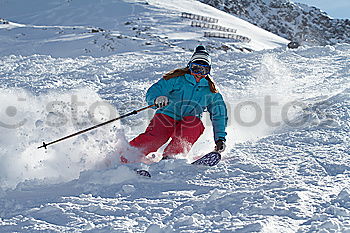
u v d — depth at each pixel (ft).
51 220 12.88
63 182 17.60
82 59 95.25
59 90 48.96
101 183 16.90
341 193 13.17
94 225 12.17
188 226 11.65
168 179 17.15
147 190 15.93
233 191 14.65
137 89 49.32
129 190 15.83
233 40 222.48
